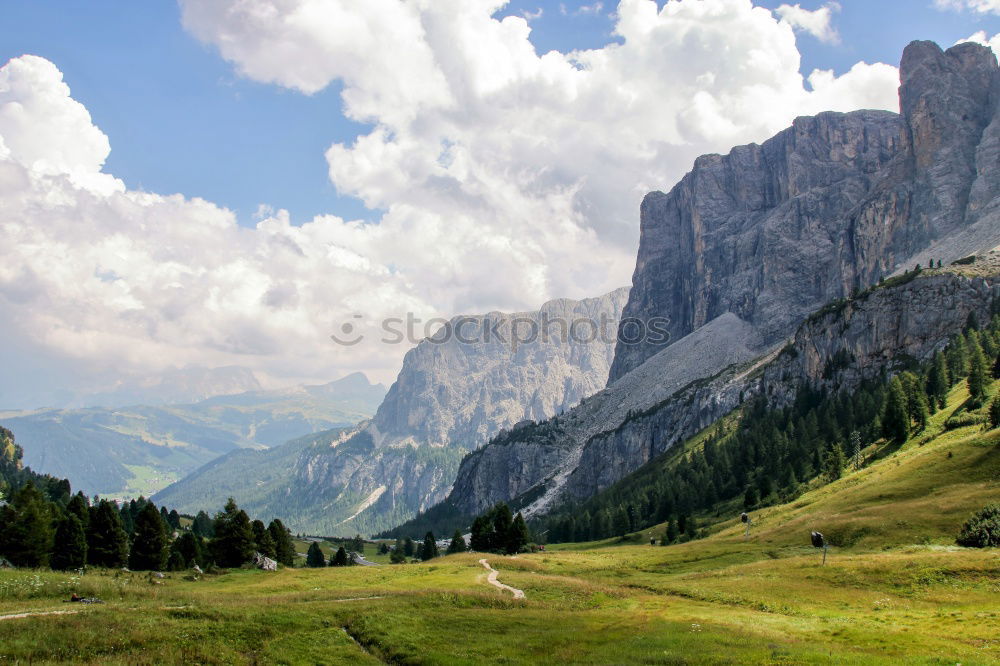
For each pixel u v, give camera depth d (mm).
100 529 108000
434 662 45969
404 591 70625
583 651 47875
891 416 168500
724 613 61188
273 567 119312
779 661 41875
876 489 115125
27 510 94750
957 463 112188
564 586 82062
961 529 85812
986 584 65375
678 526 168875
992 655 42312
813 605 64688
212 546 116812
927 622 54062
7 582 64125
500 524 148625
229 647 47000
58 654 42219
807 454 197500
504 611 63188
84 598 60906
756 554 98688
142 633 46969
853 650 44906
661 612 62875
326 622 55094
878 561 77562
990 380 167875
